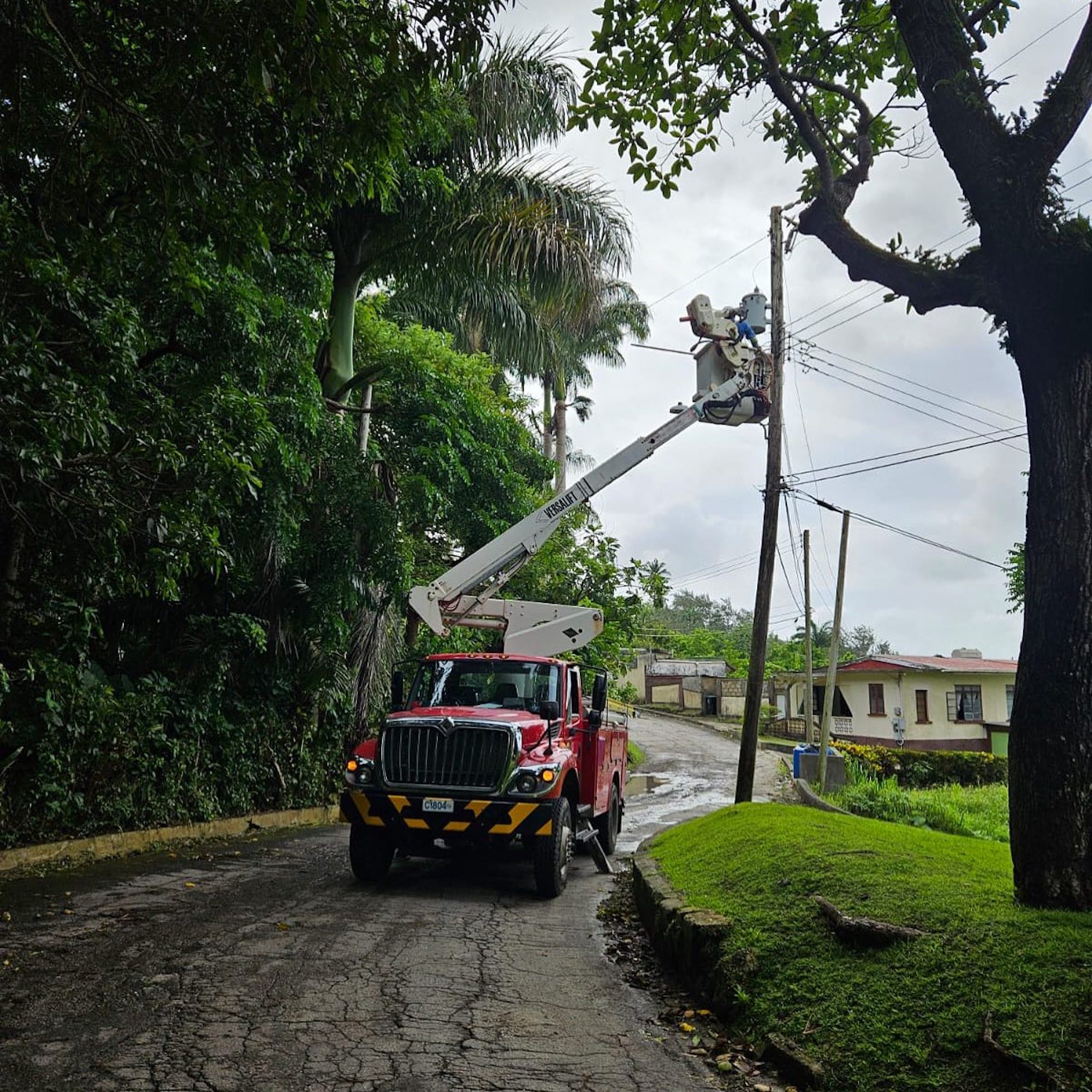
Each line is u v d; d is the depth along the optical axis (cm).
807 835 757
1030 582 516
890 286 611
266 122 680
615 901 874
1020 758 509
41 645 963
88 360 775
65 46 598
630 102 775
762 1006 498
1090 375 513
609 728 1178
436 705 1037
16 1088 389
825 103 758
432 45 610
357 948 641
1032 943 451
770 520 1588
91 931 654
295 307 1270
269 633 1342
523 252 1421
